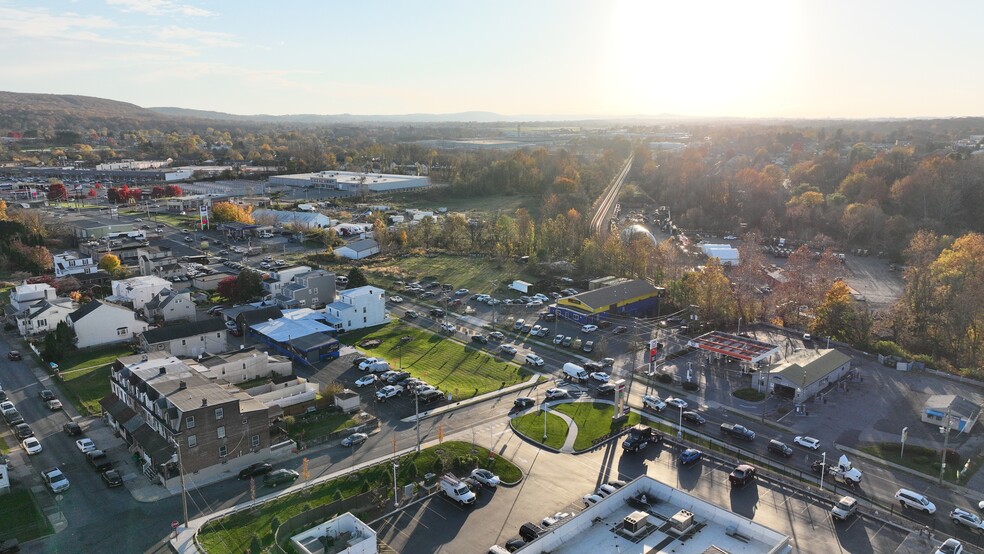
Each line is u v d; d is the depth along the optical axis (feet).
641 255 582.76
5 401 313.12
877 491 247.70
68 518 224.12
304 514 224.74
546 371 375.45
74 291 509.76
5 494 238.68
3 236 651.25
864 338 421.59
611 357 398.21
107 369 362.74
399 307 504.02
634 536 171.94
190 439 247.29
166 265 570.87
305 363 377.50
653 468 266.98
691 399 337.72
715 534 174.09
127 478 250.78
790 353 403.13
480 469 257.34
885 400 335.47
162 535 214.69
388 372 360.89
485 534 220.64
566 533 172.55
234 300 503.20
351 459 269.03
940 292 437.17
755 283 539.70
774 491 248.32
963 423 297.53
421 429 298.15
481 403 329.72
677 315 484.33
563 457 275.18
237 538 213.46
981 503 235.61
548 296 538.06
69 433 284.82
